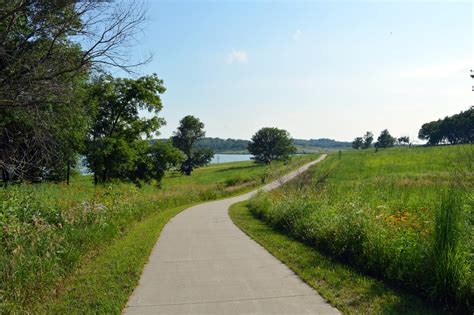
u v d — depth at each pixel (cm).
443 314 473
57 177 2575
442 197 562
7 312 486
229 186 3697
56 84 1229
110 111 3512
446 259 504
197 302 546
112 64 1320
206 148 8706
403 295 543
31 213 886
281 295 569
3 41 1169
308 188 1602
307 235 955
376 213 888
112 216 1102
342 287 592
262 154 9569
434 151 5484
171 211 1922
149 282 648
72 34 1259
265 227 1288
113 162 3300
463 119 9900
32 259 595
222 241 1041
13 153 1367
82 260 765
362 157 6162
